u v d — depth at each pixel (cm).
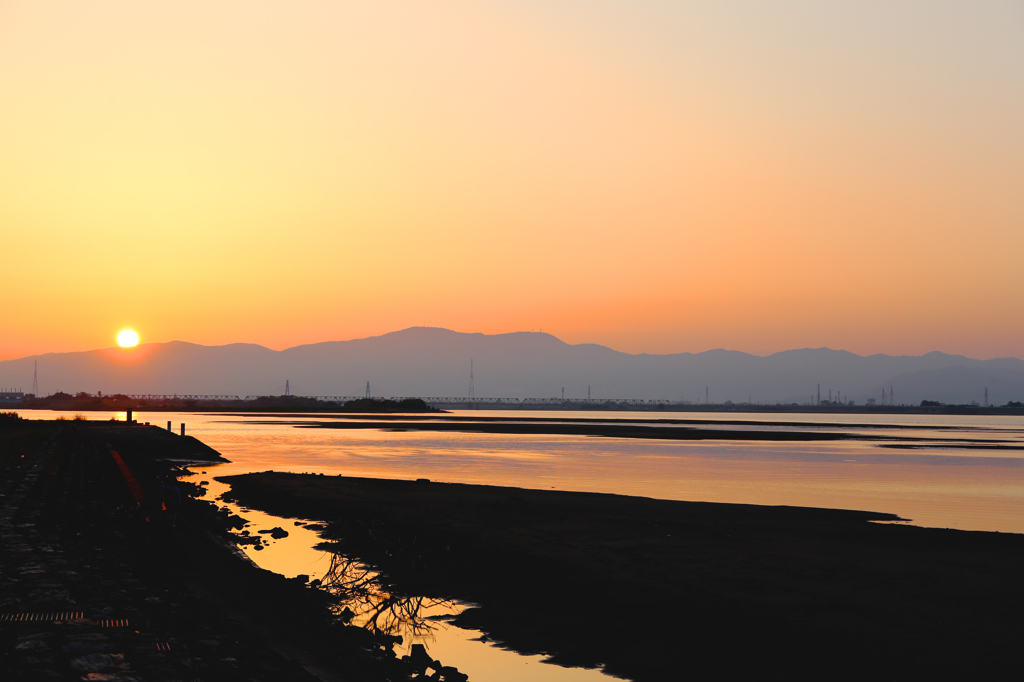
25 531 2319
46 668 1085
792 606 1669
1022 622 1543
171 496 2708
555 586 1931
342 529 2873
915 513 3478
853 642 1444
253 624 1516
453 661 1455
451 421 17150
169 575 1881
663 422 18662
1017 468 6053
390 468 5638
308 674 1232
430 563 2236
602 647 1512
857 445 9231
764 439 10375
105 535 2389
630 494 4128
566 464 6038
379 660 1401
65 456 5953
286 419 17512
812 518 3114
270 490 3959
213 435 10175
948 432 14088
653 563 2098
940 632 1484
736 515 3139
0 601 1463
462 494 3769
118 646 1214
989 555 2230
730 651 1446
